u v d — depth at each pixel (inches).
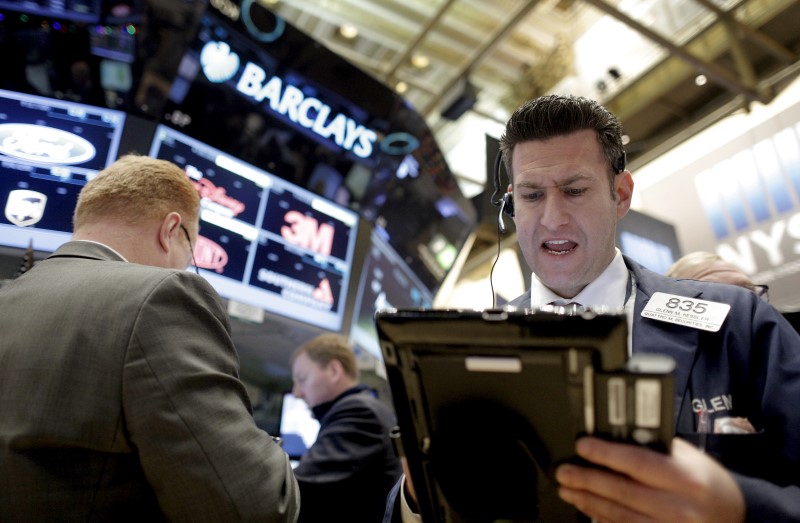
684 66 190.5
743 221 183.2
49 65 80.6
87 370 34.6
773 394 31.1
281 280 99.6
